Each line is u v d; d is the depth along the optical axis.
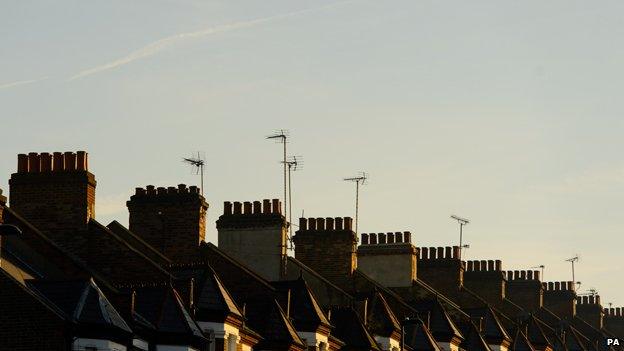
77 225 178.88
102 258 178.25
